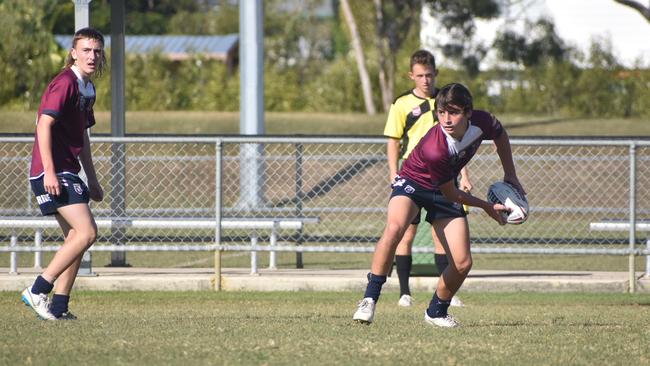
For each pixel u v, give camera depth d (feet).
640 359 69.05
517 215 76.64
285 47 619.26
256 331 80.79
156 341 73.51
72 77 83.05
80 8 124.16
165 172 195.62
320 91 453.17
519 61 339.16
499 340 76.59
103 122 314.35
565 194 197.67
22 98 364.58
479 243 154.30
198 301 115.14
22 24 365.61
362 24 455.63
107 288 125.49
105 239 150.10
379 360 67.10
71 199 83.82
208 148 210.79
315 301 115.85
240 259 158.10
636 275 133.80
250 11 189.88
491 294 124.36
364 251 125.08
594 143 124.06
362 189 195.72
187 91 432.25
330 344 73.20
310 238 148.46
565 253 123.95
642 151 199.41
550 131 303.07
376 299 83.25
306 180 197.88
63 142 83.66
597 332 82.94
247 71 190.49
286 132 306.96
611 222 137.28
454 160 75.77
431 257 127.44
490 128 76.64
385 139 123.75
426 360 67.21
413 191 79.71
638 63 429.79
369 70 450.71
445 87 74.74
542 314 103.60
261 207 156.56
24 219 130.31
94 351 68.64
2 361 64.54
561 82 416.87
